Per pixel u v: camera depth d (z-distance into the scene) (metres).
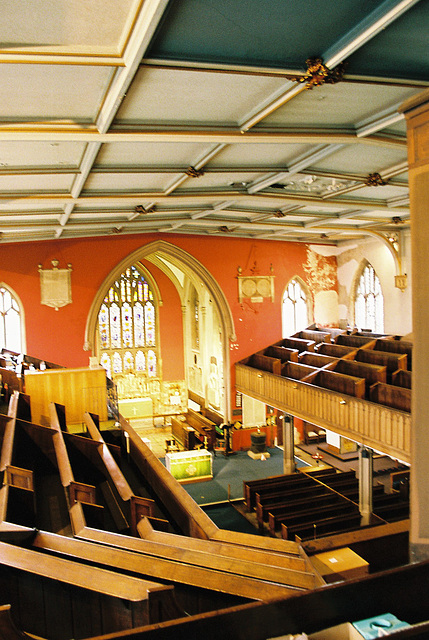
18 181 9.88
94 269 20.77
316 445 24.28
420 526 3.83
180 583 5.29
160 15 4.26
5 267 19.59
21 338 19.95
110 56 5.10
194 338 29.17
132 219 16.86
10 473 8.27
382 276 22.12
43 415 14.34
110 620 4.87
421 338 3.81
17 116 6.64
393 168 11.20
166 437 27.19
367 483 14.90
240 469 21.48
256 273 23.52
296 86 6.25
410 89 6.80
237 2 4.51
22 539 6.25
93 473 11.20
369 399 15.64
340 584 2.84
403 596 2.97
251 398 23.62
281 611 2.69
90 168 9.19
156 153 9.13
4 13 4.23
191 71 5.72
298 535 13.73
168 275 29.08
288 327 24.56
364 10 4.76
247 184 12.65
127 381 29.20
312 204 14.28
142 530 7.32
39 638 5.37
